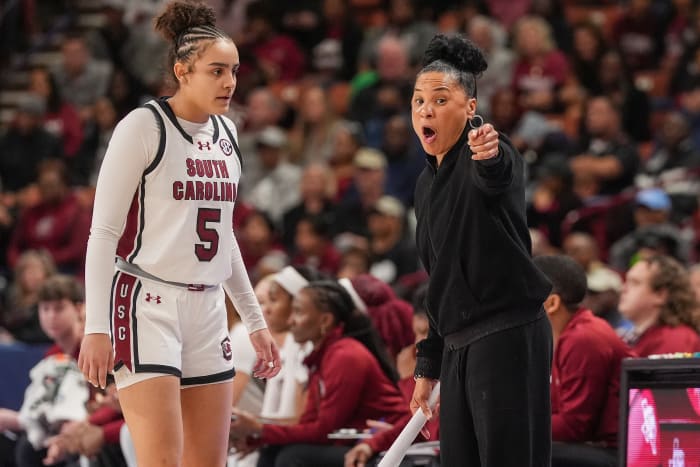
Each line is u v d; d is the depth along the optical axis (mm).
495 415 12516
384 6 48312
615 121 36000
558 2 44750
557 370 17375
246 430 18750
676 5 45469
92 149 42750
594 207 32812
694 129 38781
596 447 17094
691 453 15406
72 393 22109
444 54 13008
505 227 12562
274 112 41844
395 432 17859
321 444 18828
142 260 13172
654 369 15742
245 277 14406
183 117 13359
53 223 37250
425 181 13367
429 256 13250
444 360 13195
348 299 19500
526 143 36938
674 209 33844
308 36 47469
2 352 25672
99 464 21531
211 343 13531
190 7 13344
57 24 49594
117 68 46344
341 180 37594
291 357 20453
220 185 13469
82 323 22641
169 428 12977
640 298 18984
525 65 41969
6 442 24109
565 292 17516
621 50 44688
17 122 41812
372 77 42219
